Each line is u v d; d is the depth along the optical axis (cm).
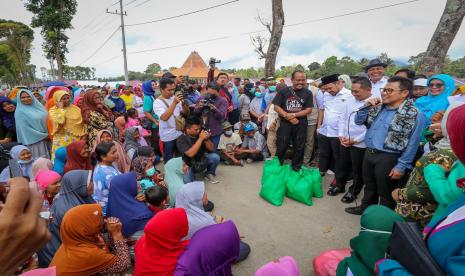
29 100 488
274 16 882
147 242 205
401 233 130
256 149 594
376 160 320
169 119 458
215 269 203
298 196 401
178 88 644
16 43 3431
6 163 370
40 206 61
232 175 523
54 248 257
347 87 490
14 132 532
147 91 611
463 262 98
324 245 304
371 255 190
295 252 293
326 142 479
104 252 223
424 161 223
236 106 719
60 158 394
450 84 362
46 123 505
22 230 54
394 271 127
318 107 520
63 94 459
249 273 262
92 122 461
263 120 609
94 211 215
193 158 411
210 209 383
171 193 377
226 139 580
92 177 308
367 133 332
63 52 2175
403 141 295
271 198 401
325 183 473
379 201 358
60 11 2069
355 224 344
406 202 244
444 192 179
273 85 591
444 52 542
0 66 3756
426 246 120
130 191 293
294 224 347
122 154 432
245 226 344
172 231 200
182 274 192
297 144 489
